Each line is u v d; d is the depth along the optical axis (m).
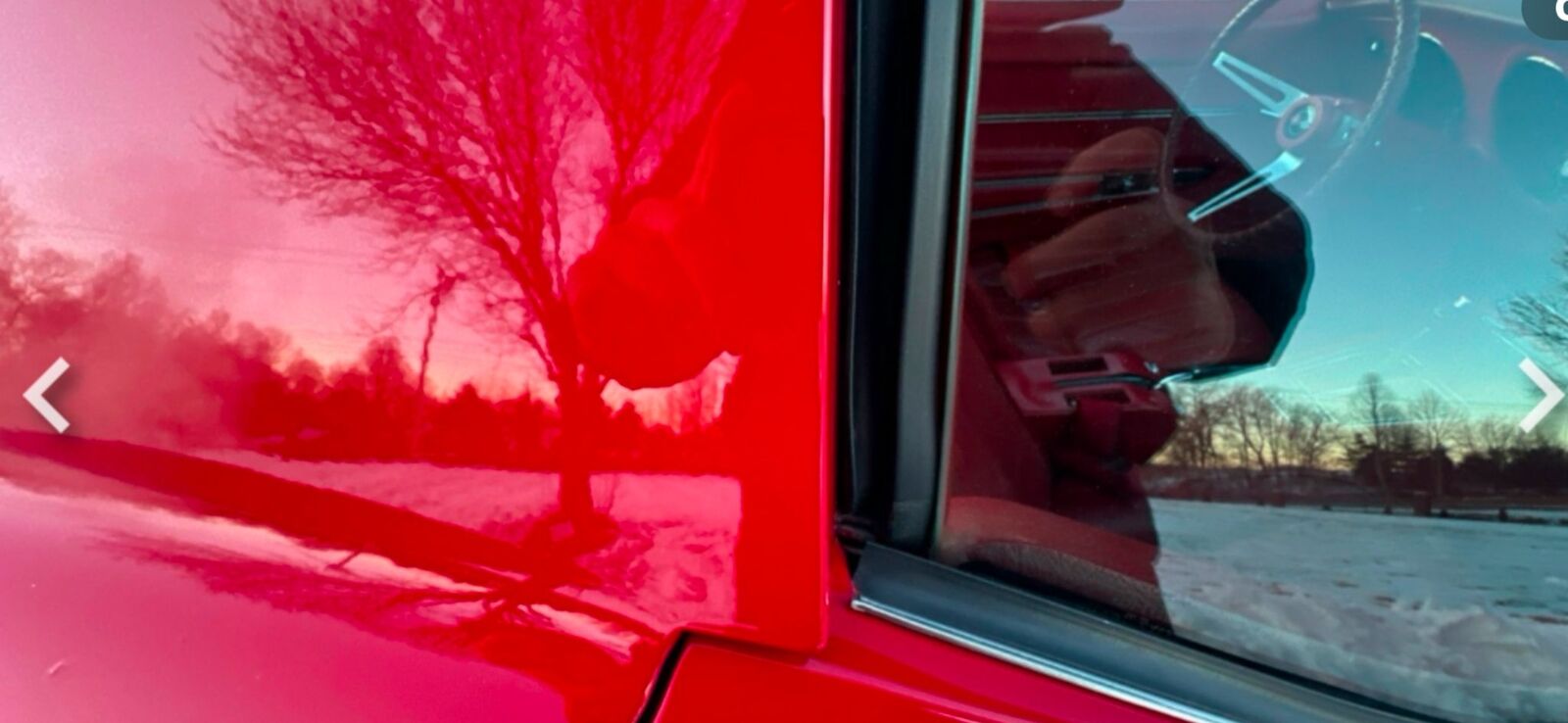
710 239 0.96
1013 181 1.23
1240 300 1.29
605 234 0.99
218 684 1.07
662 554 1.01
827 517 0.99
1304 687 1.12
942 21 0.97
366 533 1.08
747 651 1.01
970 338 1.12
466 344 1.04
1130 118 1.29
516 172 1.01
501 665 1.03
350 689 1.05
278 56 1.08
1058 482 1.14
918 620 1.04
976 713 1.01
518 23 1.00
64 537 1.15
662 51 0.96
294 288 1.09
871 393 1.04
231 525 1.11
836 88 0.94
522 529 1.04
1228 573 1.15
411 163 1.04
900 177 0.99
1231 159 1.35
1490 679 1.15
